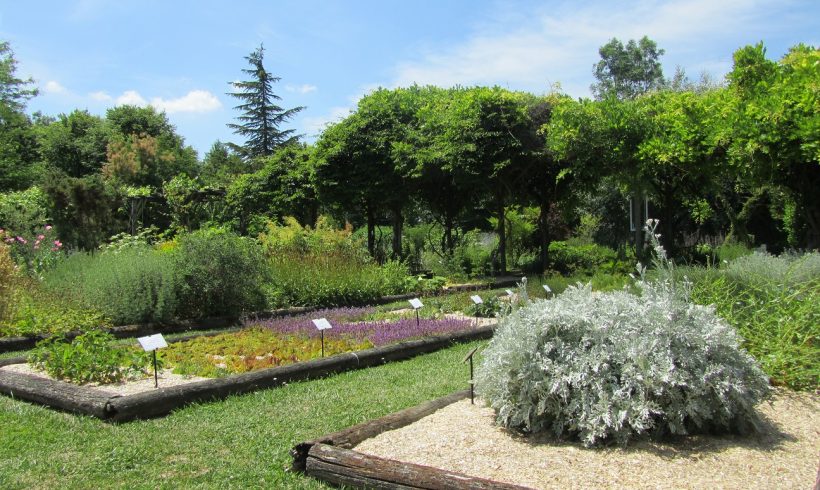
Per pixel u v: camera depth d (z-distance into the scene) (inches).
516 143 579.5
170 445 162.9
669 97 495.8
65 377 228.7
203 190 845.8
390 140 693.3
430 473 120.6
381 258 690.2
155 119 1753.2
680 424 142.6
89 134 1546.5
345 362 253.8
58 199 673.0
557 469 128.8
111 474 144.9
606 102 474.9
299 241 548.7
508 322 164.7
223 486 135.6
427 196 743.7
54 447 163.5
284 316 414.9
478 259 701.3
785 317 190.5
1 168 1052.5
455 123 609.0
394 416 163.5
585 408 143.7
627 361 147.3
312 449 139.0
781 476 123.3
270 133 1609.3
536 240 798.5
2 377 221.8
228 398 208.4
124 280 368.2
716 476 123.7
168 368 248.4
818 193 349.4
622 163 477.1
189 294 394.6
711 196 630.5
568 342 155.0
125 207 767.1
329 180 715.4
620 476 124.3
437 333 314.7
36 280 391.5
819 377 180.5
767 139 338.0
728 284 216.5
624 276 458.0
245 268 412.2
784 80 348.8
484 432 153.6
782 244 684.1
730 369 147.1
